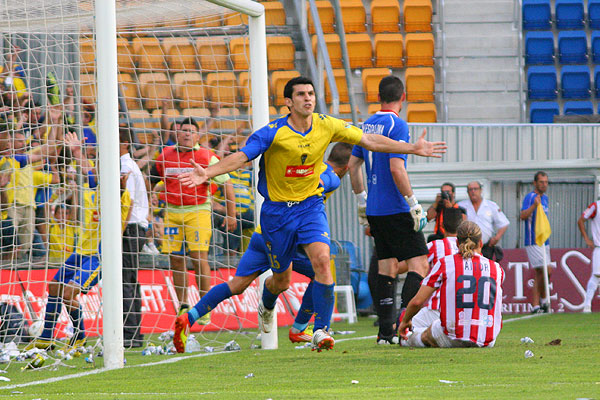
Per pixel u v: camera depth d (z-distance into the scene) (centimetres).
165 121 3359
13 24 2870
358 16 6694
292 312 3803
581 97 6525
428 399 1253
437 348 2162
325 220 2030
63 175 3064
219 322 3284
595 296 4616
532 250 4484
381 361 1872
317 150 1944
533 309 4484
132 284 2670
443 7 6600
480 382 1475
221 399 1316
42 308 2973
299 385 1502
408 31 6669
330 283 2002
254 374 1708
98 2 1972
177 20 2958
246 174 3631
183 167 3077
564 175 4797
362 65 6494
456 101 6456
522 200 4816
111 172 1969
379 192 2367
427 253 2403
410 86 6372
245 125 4278
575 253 4588
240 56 5422
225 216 3294
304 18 6128
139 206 2772
